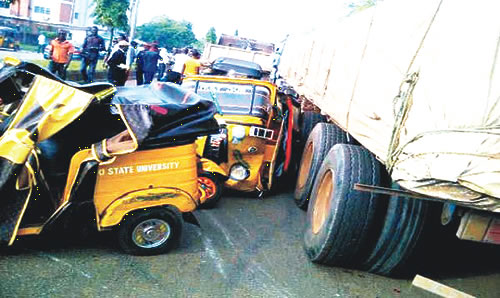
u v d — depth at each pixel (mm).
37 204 3623
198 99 3934
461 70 2330
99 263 3689
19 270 3408
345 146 4137
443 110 2391
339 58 5188
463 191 2363
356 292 3785
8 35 25344
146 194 3727
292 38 11328
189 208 3982
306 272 4023
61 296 3174
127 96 4324
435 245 4926
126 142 3518
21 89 4172
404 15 3293
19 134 3186
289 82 10289
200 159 5266
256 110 5895
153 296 3338
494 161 2199
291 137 6375
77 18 56531
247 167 5711
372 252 3893
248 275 3838
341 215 3717
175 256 3994
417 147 2506
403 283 4039
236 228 4844
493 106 2189
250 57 15398
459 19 2473
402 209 3664
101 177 3549
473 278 4371
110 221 3656
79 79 15320
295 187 6238
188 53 12039
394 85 3057
